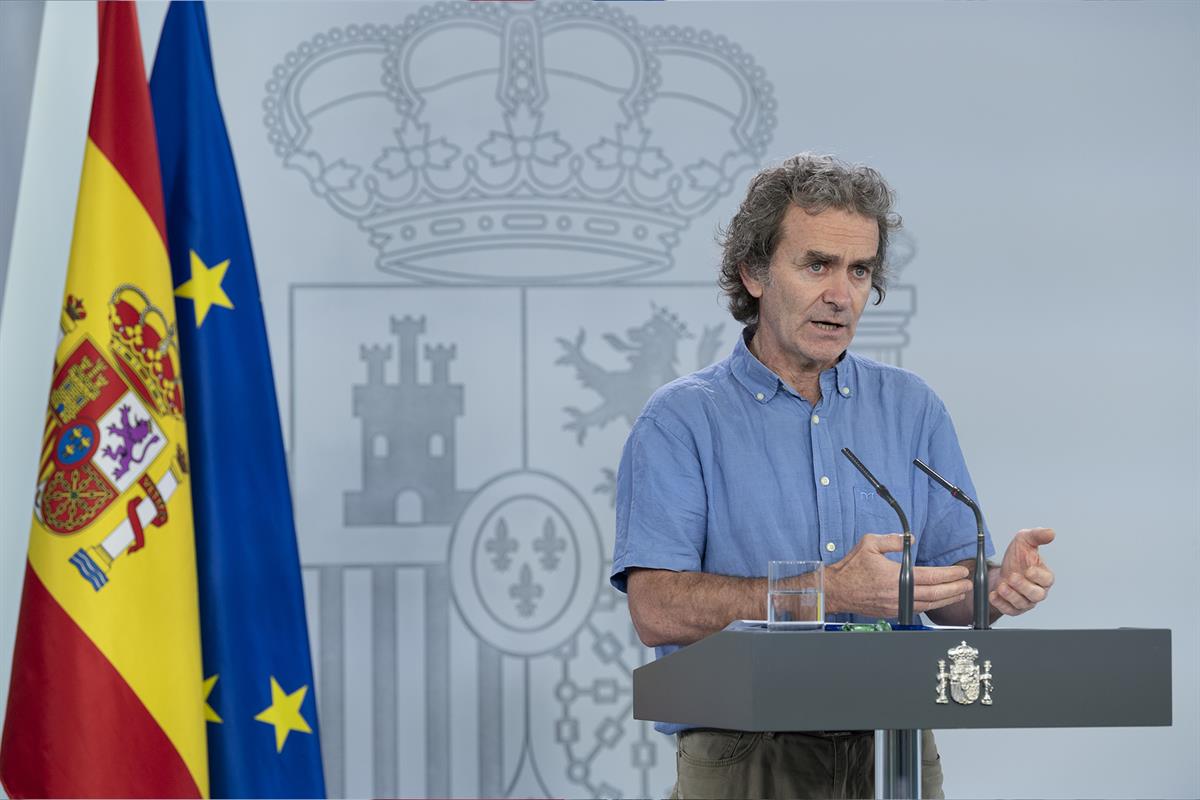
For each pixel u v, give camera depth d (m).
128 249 6.63
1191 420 8.86
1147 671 3.81
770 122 8.98
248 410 6.95
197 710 6.50
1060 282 8.93
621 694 8.76
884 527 5.34
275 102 8.79
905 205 8.95
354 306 8.77
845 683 3.66
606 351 8.88
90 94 7.73
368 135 8.83
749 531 5.28
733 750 4.79
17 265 7.54
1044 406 8.90
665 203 8.95
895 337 8.90
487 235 8.87
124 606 6.39
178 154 7.06
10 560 7.36
